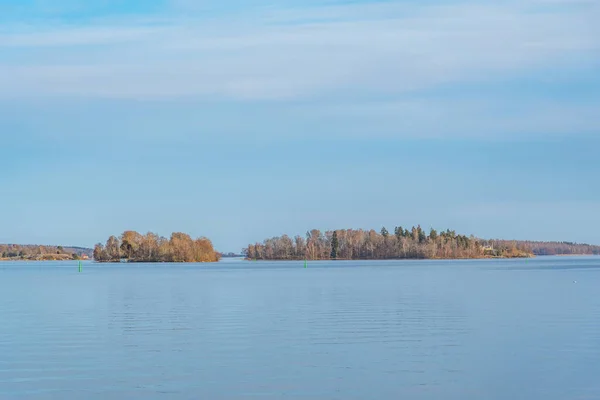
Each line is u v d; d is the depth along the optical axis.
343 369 36.31
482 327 51.56
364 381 33.69
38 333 50.25
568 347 42.22
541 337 46.31
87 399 30.77
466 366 36.81
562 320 55.62
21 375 35.31
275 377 34.59
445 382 33.41
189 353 41.06
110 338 47.38
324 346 43.28
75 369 36.66
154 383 33.50
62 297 88.38
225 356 40.03
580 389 31.91
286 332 49.56
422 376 34.62
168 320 57.97
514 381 33.47
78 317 61.31
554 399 30.41
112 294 93.19
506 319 56.69
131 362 38.41
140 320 58.22
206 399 30.72
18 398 30.98
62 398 30.92
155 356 40.12
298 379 34.16
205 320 57.69
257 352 41.25
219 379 34.22
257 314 62.41
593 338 45.59
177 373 35.56
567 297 81.25
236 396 31.20
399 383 33.31
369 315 60.62
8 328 53.44
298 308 68.25
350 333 48.88
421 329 50.75
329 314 61.81
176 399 30.69
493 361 38.03
